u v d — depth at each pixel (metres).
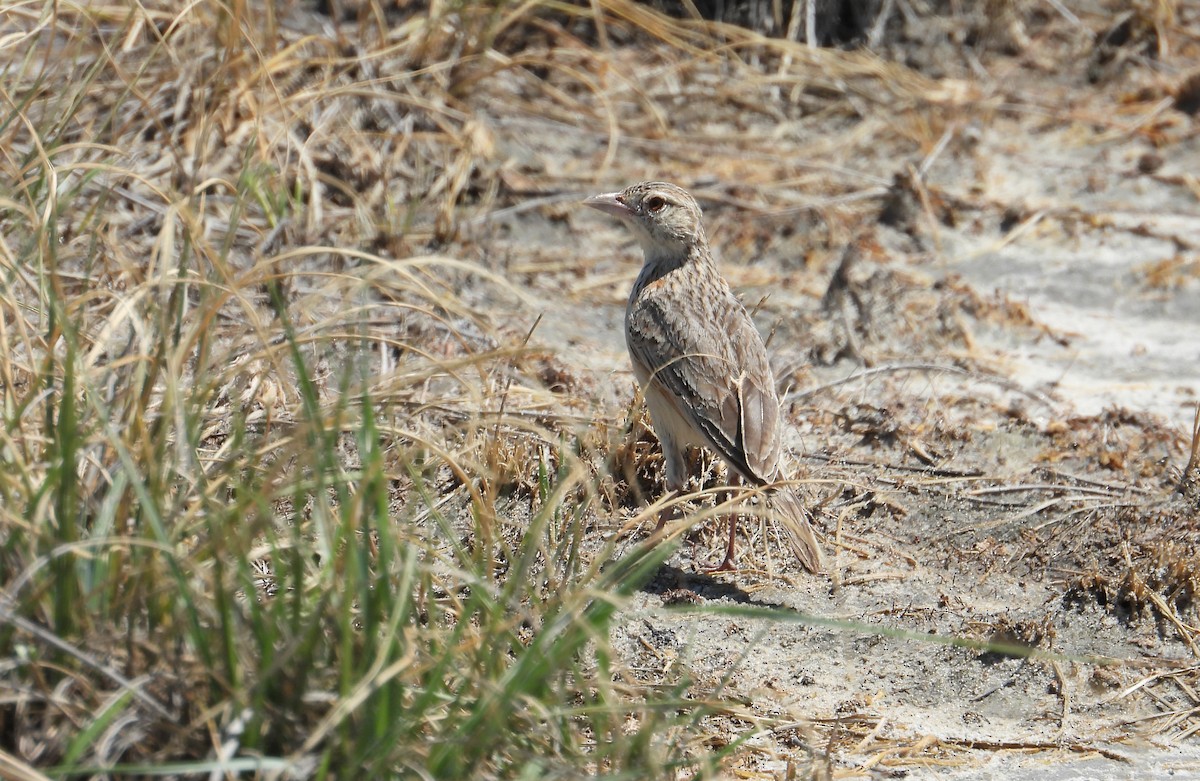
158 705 6.41
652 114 17.91
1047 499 11.40
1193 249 15.85
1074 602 10.12
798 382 13.06
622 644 9.32
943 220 16.41
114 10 14.94
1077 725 8.87
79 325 8.39
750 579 10.34
